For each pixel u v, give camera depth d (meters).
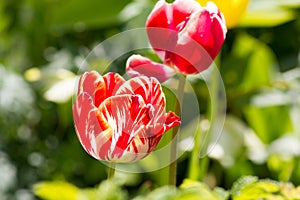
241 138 1.36
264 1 1.40
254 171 1.37
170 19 0.81
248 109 1.52
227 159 1.32
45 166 1.56
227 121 1.39
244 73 1.56
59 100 1.38
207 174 1.39
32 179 1.54
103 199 0.88
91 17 1.55
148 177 1.19
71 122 1.57
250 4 1.38
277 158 1.36
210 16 0.80
